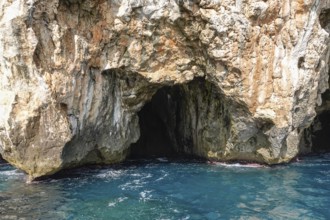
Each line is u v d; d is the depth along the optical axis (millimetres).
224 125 22469
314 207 15164
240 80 20156
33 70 18172
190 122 24656
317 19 20797
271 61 20375
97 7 19766
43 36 18594
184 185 17969
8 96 17938
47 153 18547
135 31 20250
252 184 18016
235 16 19609
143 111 27406
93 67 20594
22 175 19875
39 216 14383
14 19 17562
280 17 20250
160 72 21406
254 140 21656
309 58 20688
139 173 20234
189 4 19719
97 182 18562
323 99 25359
